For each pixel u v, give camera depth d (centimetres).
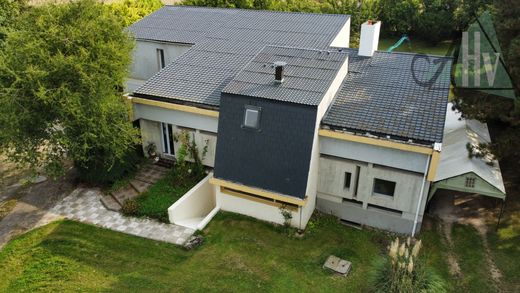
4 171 2197
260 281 1460
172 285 1457
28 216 1847
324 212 1866
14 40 1669
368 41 2081
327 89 1675
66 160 2230
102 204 1895
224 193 1795
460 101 1952
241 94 1666
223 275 1490
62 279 1511
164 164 2117
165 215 1772
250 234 1692
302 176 1603
